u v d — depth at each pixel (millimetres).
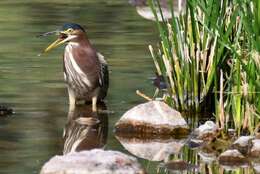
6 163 11453
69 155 10914
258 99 12875
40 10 25469
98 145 12773
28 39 20922
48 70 17656
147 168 11438
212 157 12133
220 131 13047
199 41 14539
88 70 15398
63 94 15930
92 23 23391
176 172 11234
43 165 11164
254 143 12219
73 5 26688
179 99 14648
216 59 14078
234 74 13398
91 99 15516
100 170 10625
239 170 11406
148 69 17844
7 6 26062
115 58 18875
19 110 14688
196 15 14250
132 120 13516
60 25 22906
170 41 14586
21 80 16766
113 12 25406
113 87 16484
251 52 12820
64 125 13820
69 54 15539
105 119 14359
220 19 14078
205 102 14625
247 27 12875
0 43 20359
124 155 10953
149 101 14766
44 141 12789
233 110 13117
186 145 12852
